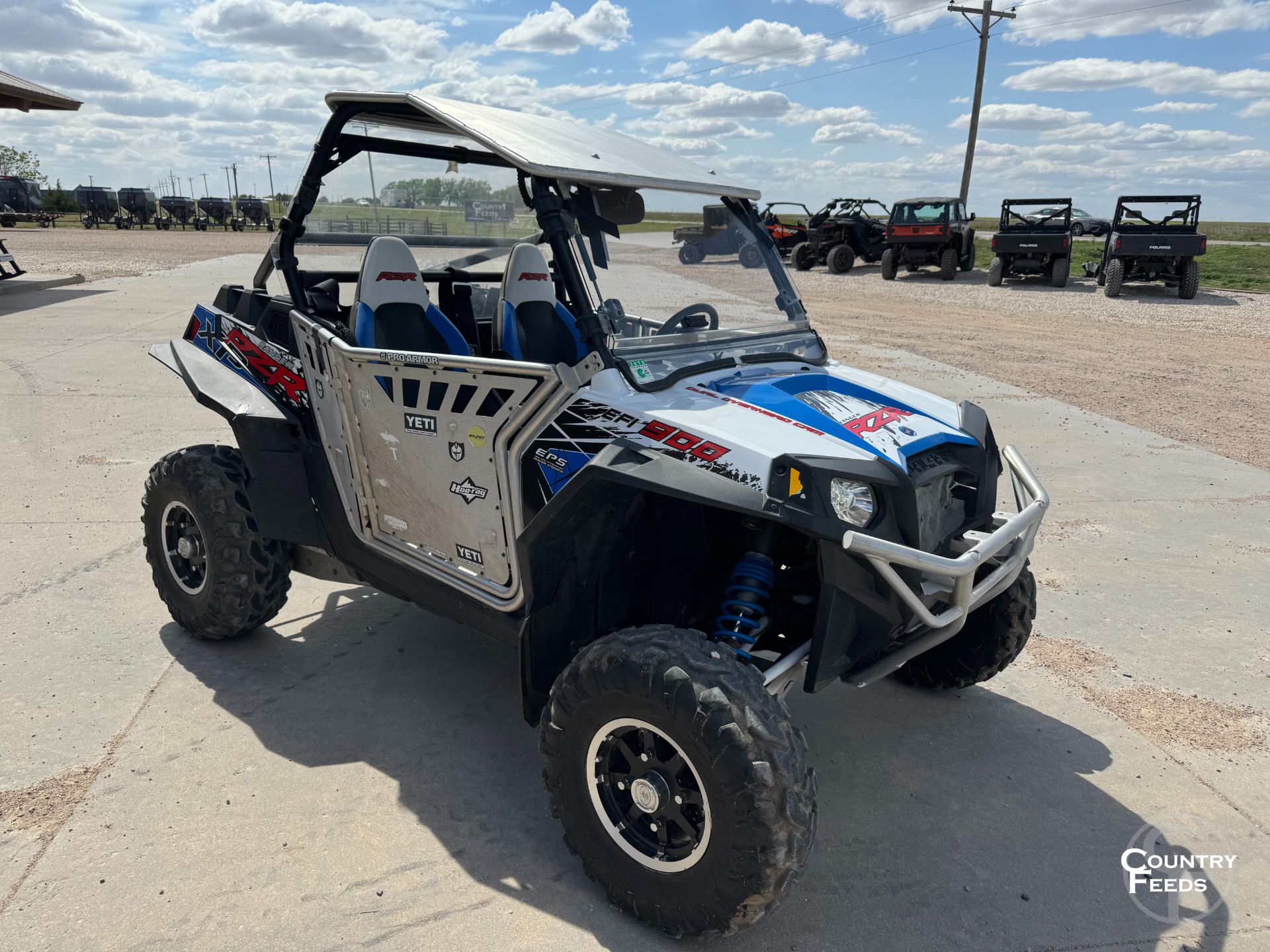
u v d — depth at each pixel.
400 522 3.26
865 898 2.65
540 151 2.88
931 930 2.53
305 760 3.18
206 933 2.40
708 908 2.31
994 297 19.69
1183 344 13.26
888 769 3.31
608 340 2.74
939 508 2.88
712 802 2.24
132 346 10.72
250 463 3.59
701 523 3.04
